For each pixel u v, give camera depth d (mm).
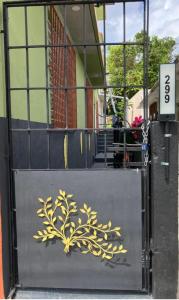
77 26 6406
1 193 2816
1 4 2842
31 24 3898
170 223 2836
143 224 2910
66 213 2916
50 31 4887
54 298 2953
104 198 2879
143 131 2883
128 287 2941
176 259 2859
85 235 2922
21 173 2938
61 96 5613
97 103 17000
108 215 2885
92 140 7031
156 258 2867
